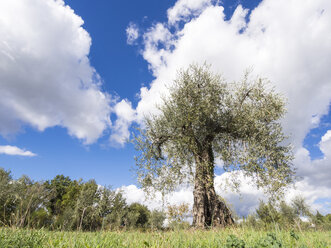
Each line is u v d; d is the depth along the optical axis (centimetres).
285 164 1248
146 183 1309
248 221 375
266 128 1302
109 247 229
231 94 1416
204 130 1383
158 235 285
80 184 3462
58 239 258
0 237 243
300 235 351
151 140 1406
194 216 1126
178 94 1405
